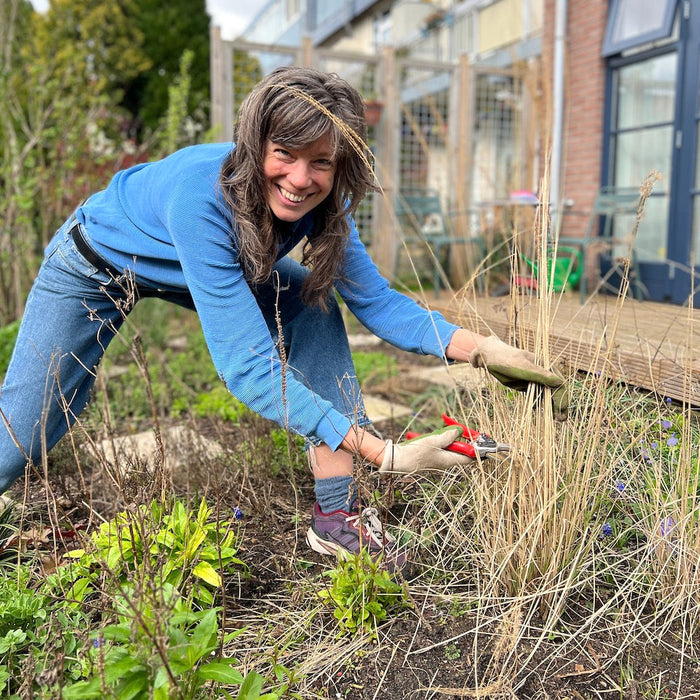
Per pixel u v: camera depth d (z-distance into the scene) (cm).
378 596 163
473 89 773
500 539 163
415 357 464
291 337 195
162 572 145
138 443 291
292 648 154
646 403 209
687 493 163
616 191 597
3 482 191
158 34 1454
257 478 228
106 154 594
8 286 534
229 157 152
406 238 662
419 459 146
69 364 189
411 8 1145
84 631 140
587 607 163
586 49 621
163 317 502
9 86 545
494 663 145
